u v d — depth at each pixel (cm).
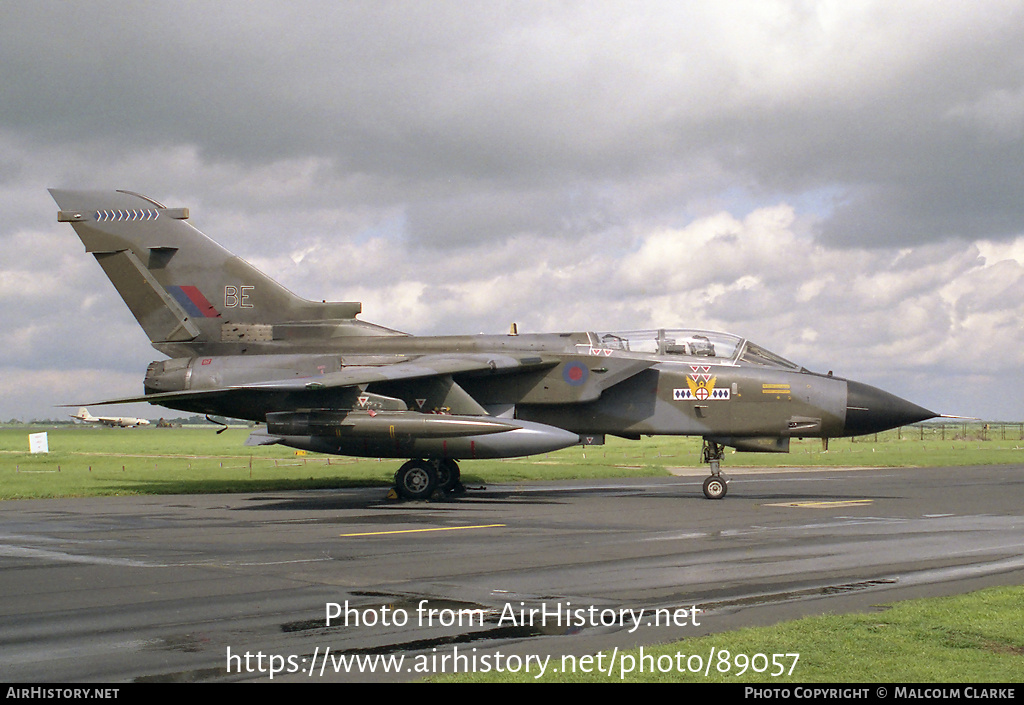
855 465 3756
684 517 1652
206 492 2316
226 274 2300
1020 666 646
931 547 1230
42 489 2286
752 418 2105
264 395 2153
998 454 4519
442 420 1952
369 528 1489
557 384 2147
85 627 775
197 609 845
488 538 1348
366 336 2261
